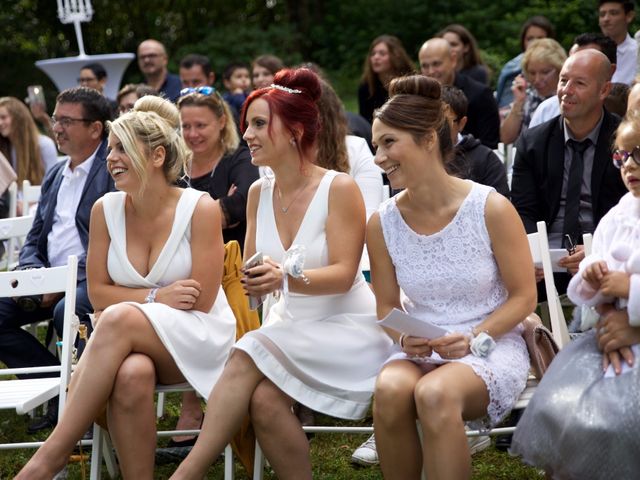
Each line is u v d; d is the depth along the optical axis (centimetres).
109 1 2162
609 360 379
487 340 402
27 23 2153
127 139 452
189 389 446
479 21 1769
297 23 2116
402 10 1920
